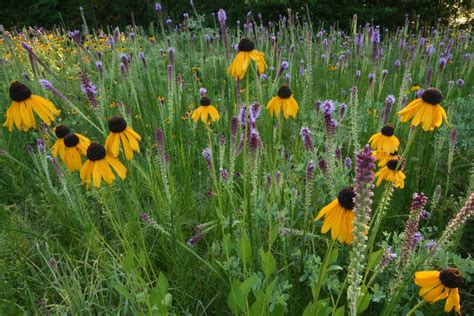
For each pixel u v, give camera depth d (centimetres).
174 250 234
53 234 293
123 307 232
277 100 219
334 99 459
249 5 1054
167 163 268
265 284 200
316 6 1116
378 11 1136
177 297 238
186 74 543
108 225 282
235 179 322
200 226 260
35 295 247
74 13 1269
